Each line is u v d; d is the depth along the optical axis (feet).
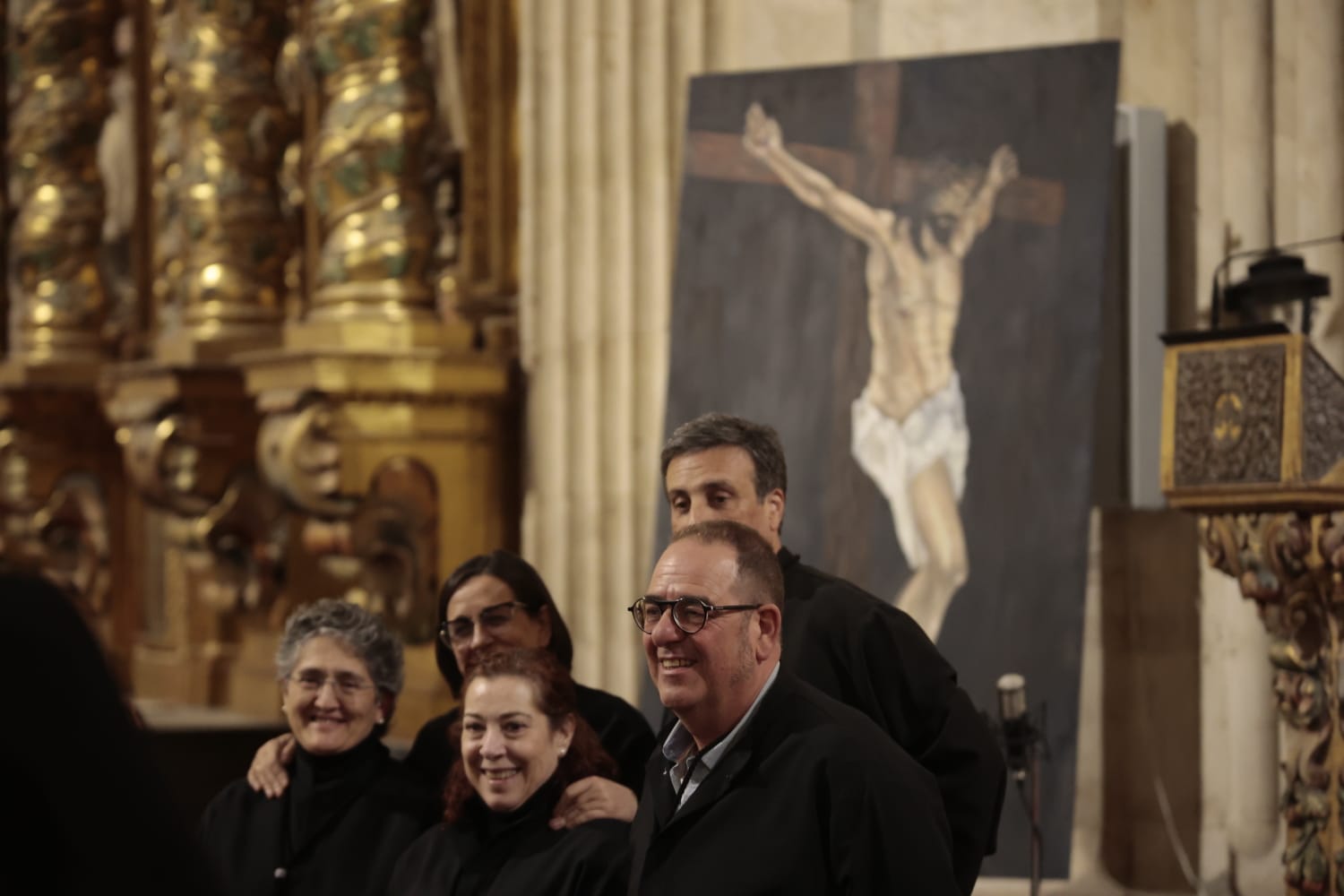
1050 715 18.58
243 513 30.45
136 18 33.27
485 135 26.71
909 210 20.38
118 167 35.65
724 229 21.35
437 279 27.27
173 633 33.76
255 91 30.32
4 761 4.01
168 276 31.60
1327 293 15.72
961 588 19.36
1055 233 19.54
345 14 26.63
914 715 11.15
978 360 19.71
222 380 29.81
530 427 25.93
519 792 11.29
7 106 37.27
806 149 21.09
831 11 23.24
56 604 4.24
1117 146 19.83
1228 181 19.38
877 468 20.07
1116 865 20.18
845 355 20.48
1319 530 14.25
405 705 25.80
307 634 13.12
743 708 9.39
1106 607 20.38
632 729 13.89
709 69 24.12
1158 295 19.70
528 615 13.42
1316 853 14.49
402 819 12.96
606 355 24.81
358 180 26.48
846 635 11.30
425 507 25.86
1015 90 20.01
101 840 4.02
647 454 24.36
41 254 35.53
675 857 9.29
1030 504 19.17
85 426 35.58
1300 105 19.03
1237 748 19.27
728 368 21.04
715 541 9.48
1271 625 14.84
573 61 25.12
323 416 25.43
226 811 13.19
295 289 30.55
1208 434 14.79
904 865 8.82
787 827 8.99
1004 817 18.31
